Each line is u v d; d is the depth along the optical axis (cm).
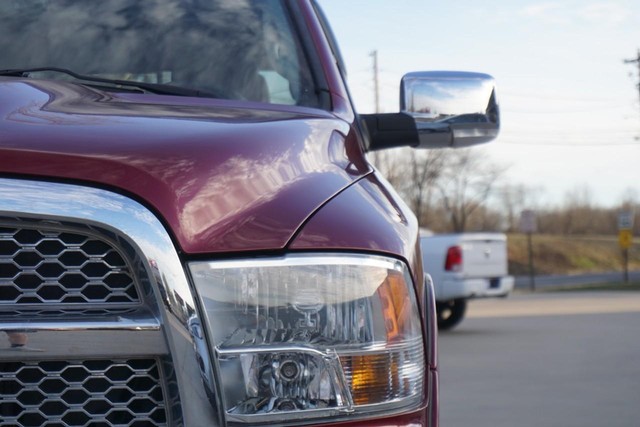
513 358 957
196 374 165
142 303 166
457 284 1335
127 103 214
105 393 165
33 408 164
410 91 304
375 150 307
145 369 166
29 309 164
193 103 230
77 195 166
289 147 198
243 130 199
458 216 7219
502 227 8706
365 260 180
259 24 293
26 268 164
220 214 175
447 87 305
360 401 174
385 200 205
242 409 167
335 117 248
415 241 204
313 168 198
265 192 183
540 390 752
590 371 855
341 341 175
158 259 166
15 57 279
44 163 168
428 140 304
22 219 164
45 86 214
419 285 198
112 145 177
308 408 171
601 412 658
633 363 907
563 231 9281
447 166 6284
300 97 275
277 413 169
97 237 166
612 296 2262
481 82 307
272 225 177
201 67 281
